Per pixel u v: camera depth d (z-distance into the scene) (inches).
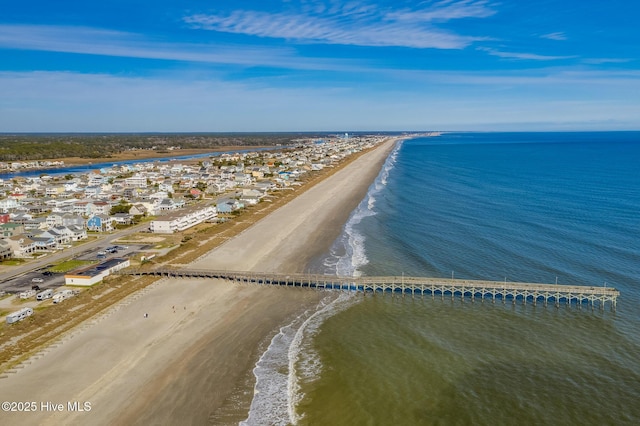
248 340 2664.9
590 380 2199.8
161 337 2674.7
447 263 3944.4
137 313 2987.2
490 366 2348.7
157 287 3469.5
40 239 4532.5
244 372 2324.1
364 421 1940.2
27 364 2326.5
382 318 2974.9
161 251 4503.0
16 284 3523.6
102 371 2293.3
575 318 2910.9
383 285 3422.7
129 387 2170.3
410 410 2007.9
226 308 3117.6
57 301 3144.7
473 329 2792.8
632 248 4156.0
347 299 3302.2
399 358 2447.1
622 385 2153.1
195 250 4475.9
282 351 2536.9
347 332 2770.7
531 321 2888.8
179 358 2447.1
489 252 4188.0
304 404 2062.0
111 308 3056.1
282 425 1925.4
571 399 2057.1
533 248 4249.5
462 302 3240.7
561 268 3710.6
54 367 2309.3
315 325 2871.6
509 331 2751.0
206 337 2691.9
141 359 2423.7
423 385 2192.4
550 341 2605.8
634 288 3294.8
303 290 3464.6
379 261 4072.3
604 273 3577.8
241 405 2055.9
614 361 2367.1
